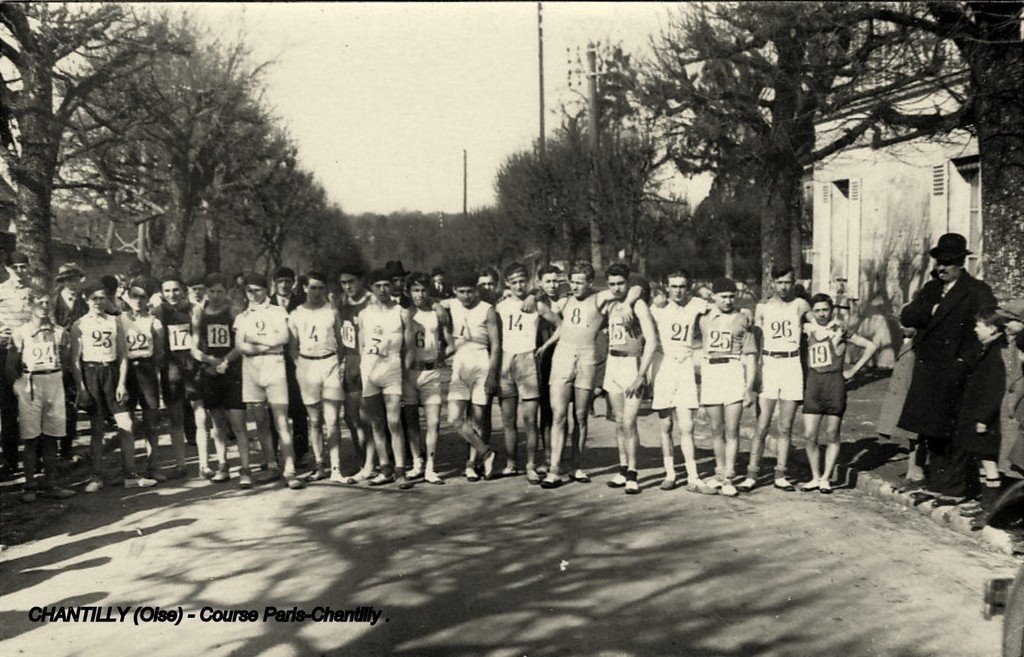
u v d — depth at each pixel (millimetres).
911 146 15969
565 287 10477
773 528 6969
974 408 6730
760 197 13859
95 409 8578
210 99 24266
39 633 4941
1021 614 4035
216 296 8711
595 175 23531
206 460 9023
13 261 8336
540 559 6160
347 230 63062
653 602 5289
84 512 7719
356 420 9578
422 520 7266
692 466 8367
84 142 15938
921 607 5191
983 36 9383
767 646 4645
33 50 12750
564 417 8578
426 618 5059
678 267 8344
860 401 13555
